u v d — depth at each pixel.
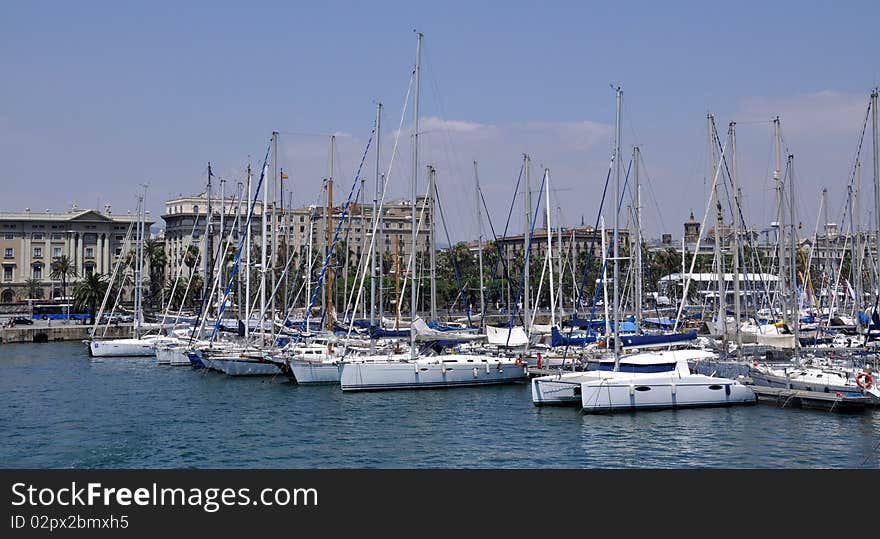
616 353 51.34
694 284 129.62
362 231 84.31
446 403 53.25
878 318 59.66
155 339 91.62
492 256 117.50
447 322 94.06
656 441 42.16
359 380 57.38
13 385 65.62
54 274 183.12
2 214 195.62
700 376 50.25
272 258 74.75
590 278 139.88
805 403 49.75
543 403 51.41
